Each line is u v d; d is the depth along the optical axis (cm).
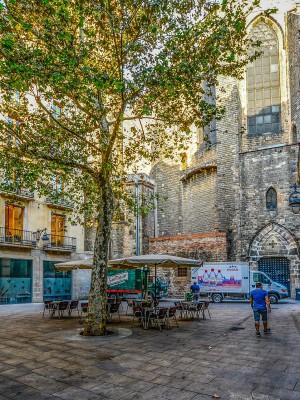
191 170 3441
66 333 1215
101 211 1245
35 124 1484
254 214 2948
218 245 2886
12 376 731
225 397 607
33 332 1246
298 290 2627
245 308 2052
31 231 2616
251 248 2919
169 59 1141
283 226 2827
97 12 1040
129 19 1054
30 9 1045
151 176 3878
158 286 2695
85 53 1026
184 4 1127
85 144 1577
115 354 909
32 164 1408
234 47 1277
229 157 3148
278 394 620
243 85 3278
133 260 1446
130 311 1967
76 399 606
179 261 1466
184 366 795
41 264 2691
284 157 2903
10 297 2466
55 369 778
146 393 630
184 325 1404
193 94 1180
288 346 995
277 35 3203
